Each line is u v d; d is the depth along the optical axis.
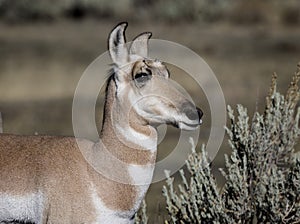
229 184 17.31
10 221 15.93
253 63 66.88
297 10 97.25
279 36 83.50
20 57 68.94
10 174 15.78
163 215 21.12
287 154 17.77
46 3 96.50
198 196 17.34
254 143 17.45
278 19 96.00
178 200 17.69
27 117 45.88
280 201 17.09
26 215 15.73
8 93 55.59
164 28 88.56
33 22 93.94
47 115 46.75
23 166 15.77
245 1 98.44
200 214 17.36
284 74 61.84
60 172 15.45
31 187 15.62
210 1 97.19
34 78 60.72
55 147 15.78
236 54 71.56
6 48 73.62
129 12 98.56
